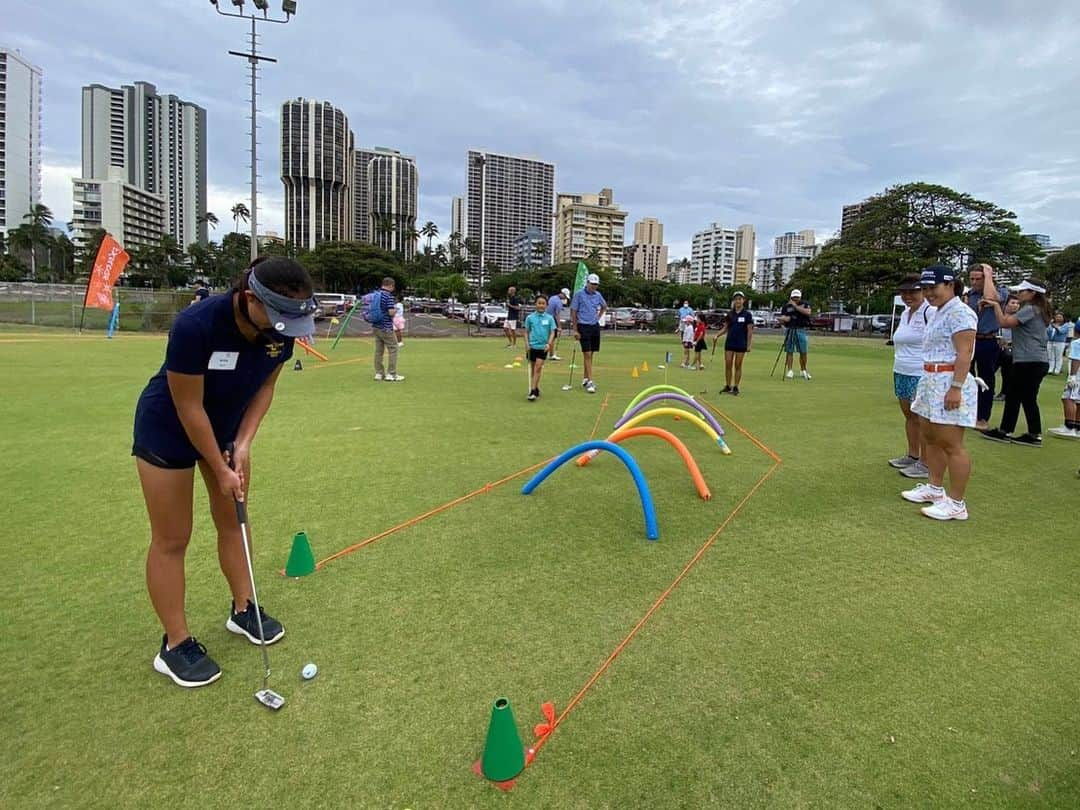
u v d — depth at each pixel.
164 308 24.77
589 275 10.02
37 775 2.00
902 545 3.98
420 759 2.11
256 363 2.44
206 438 2.29
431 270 101.25
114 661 2.60
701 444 6.64
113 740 2.16
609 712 2.35
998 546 4.00
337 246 76.19
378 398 9.09
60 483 4.83
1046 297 6.86
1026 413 7.04
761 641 2.84
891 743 2.21
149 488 2.34
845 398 9.96
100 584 3.23
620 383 11.51
